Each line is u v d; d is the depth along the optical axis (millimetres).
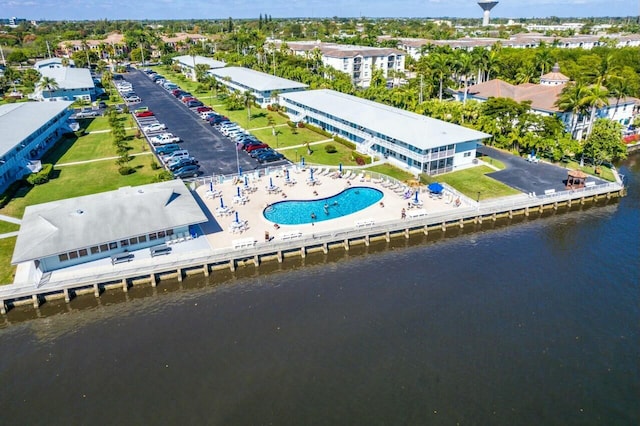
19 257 46062
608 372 36188
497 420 31953
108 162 84562
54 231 49812
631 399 33719
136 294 48281
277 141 96562
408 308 44344
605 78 92812
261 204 64688
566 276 49438
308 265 53500
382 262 53500
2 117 91000
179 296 47719
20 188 71312
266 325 42375
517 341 39562
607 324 41688
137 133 102000
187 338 40969
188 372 36781
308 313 44000
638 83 112562
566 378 35562
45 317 45000
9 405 34156
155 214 53969
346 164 81125
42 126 90438
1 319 44906
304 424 31750
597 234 59156
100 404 33969
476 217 61969
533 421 31906
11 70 167875
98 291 47781
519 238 58531
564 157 83938
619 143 77375
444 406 33062
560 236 58844
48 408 33750
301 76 151250
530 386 34812
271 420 32125
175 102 141875
